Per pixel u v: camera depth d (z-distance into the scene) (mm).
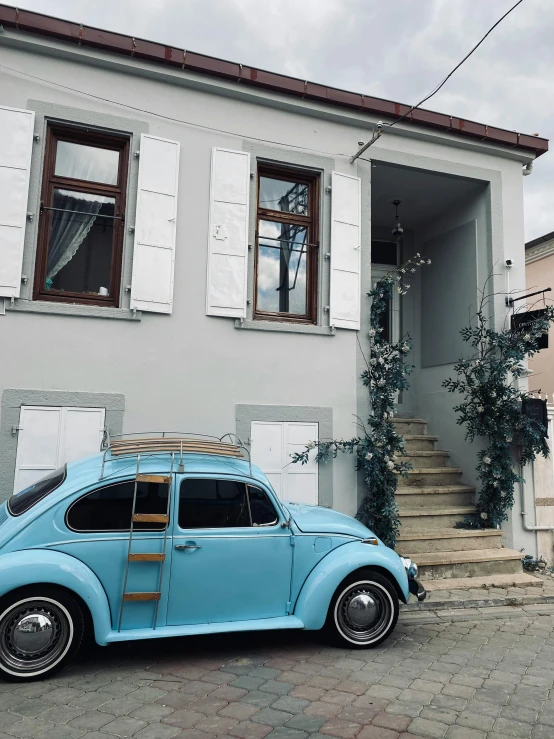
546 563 7887
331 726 3506
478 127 8086
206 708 3697
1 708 3611
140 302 6453
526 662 4629
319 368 7227
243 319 6914
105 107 6559
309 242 7547
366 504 7031
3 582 3850
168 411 6535
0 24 6086
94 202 6656
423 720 3611
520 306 8312
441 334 9383
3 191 6051
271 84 7062
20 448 5969
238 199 6973
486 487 7777
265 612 4551
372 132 7777
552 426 8164
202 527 4438
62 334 6215
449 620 5719
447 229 9438
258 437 6875
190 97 6922
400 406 9898
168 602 4281
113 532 4230
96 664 4352
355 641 4801
